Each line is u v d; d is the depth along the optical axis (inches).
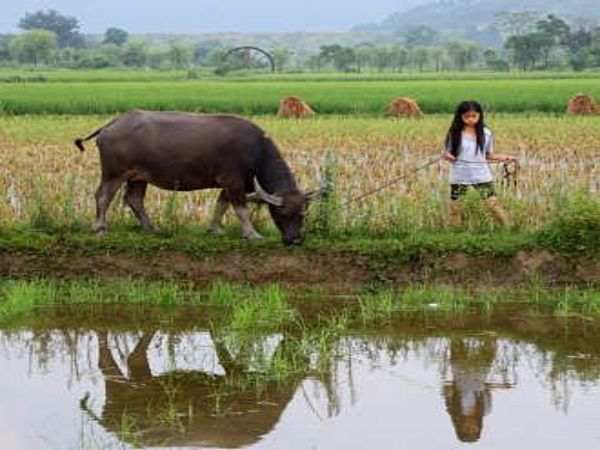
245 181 491.8
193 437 294.4
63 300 461.1
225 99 1667.1
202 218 553.3
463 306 446.6
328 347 389.7
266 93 1863.9
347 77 3321.9
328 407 319.3
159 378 352.8
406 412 314.2
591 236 471.8
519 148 840.9
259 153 490.0
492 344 393.4
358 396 329.7
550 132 1015.6
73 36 7381.9
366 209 536.4
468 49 5305.1
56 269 488.1
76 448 285.6
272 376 353.7
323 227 510.3
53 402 326.3
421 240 483.5
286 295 465.7
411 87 2081.7
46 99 1642.5
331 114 1553.9
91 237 492.7
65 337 406.9
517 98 1627.7
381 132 1037.2
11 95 1770.4
